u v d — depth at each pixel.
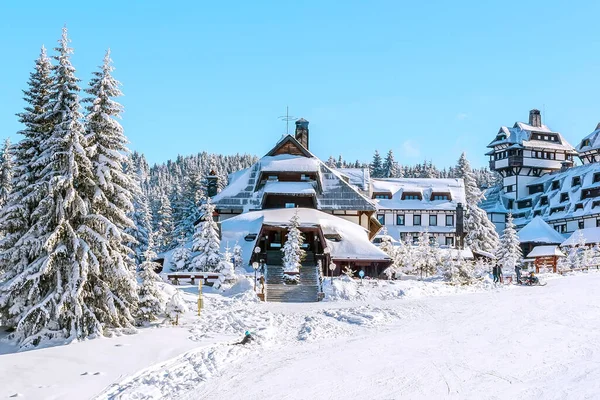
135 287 28.47
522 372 23.02
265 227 53.72
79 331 26.53
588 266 66.88
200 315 32.81
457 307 36.88
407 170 179.88
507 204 119.06
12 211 28.17
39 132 29.48
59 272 27.36
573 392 20.53
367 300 40.38
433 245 61.25
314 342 27.69
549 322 32.53
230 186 66.31
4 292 27.44
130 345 25.33
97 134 28.83
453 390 20.50
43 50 30.33
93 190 28.52
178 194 99.19
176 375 21.30
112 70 29.31
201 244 46.31
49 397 18.72
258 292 40.28
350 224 58.84
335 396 19.56
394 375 22.14
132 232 73.38
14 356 23.64
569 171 109.56
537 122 124.12
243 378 21.28
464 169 99.38
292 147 68.50
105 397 18.86
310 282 44.78
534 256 68.12
